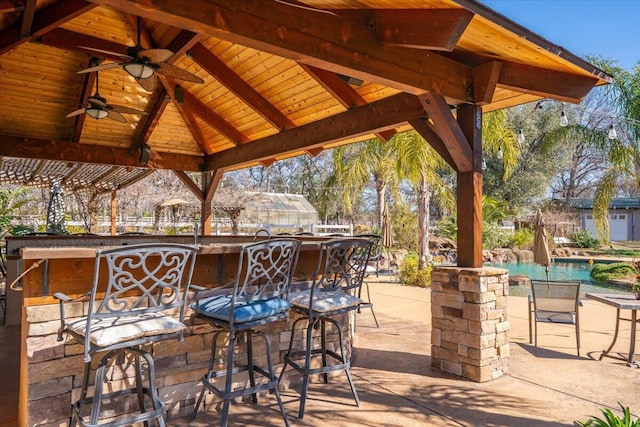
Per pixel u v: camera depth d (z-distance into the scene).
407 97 4.07
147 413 2.19
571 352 4.25
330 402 3.05
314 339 3.53
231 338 2.48
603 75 3.37
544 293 4.32
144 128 6.68
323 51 2.83
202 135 7.32
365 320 5.70
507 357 3.69
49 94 5.68
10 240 4.53
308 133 5.34
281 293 2.81
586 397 3.16
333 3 2.88
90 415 2.31
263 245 2.57
